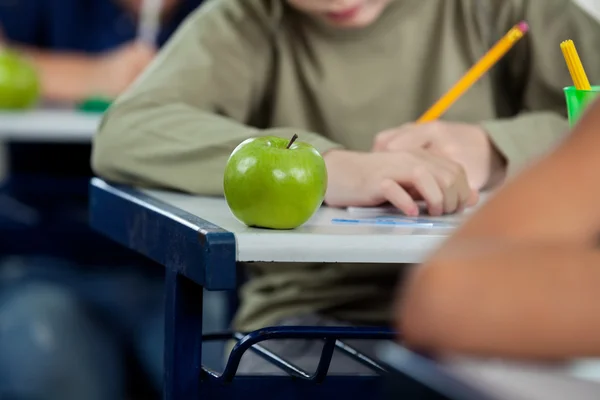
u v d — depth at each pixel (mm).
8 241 3305
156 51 3924
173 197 1437
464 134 1508
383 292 1672
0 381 2600
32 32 4156
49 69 4039
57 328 2709
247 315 1758
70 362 2656
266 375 1186
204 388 1164
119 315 3066
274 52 1796
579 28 1729
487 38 1772
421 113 1796
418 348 547
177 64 1687
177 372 1146
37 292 2881
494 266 533
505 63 1812
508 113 1861
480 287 529
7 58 3182
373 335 1093
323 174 1134
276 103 1807
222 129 1486
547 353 526
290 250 1030
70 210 3338
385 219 1220
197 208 1309
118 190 1437
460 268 536
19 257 3301
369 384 1203
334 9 1609
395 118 1793
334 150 1400
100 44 4102
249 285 1812
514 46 1777
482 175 1494
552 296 525
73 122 2863
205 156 1450
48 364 2617
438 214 1268
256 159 1104
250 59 1764
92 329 2811
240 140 1438
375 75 1780
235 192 1115
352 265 1653
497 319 526
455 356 541
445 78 1772
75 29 4125
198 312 1147
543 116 1601
